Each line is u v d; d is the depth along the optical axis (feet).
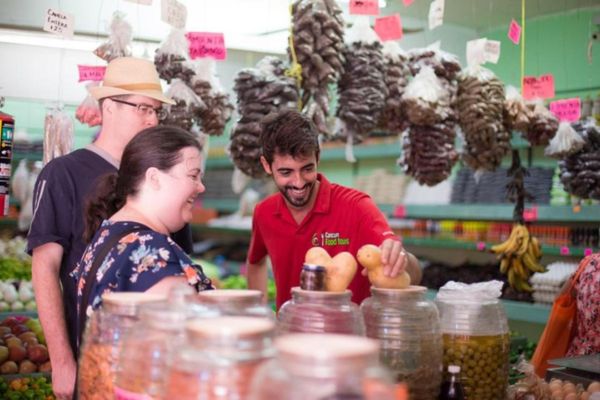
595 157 12.10
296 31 10.21
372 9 10.50
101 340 4.44
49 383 10.91
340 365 2.71
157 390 3.88
